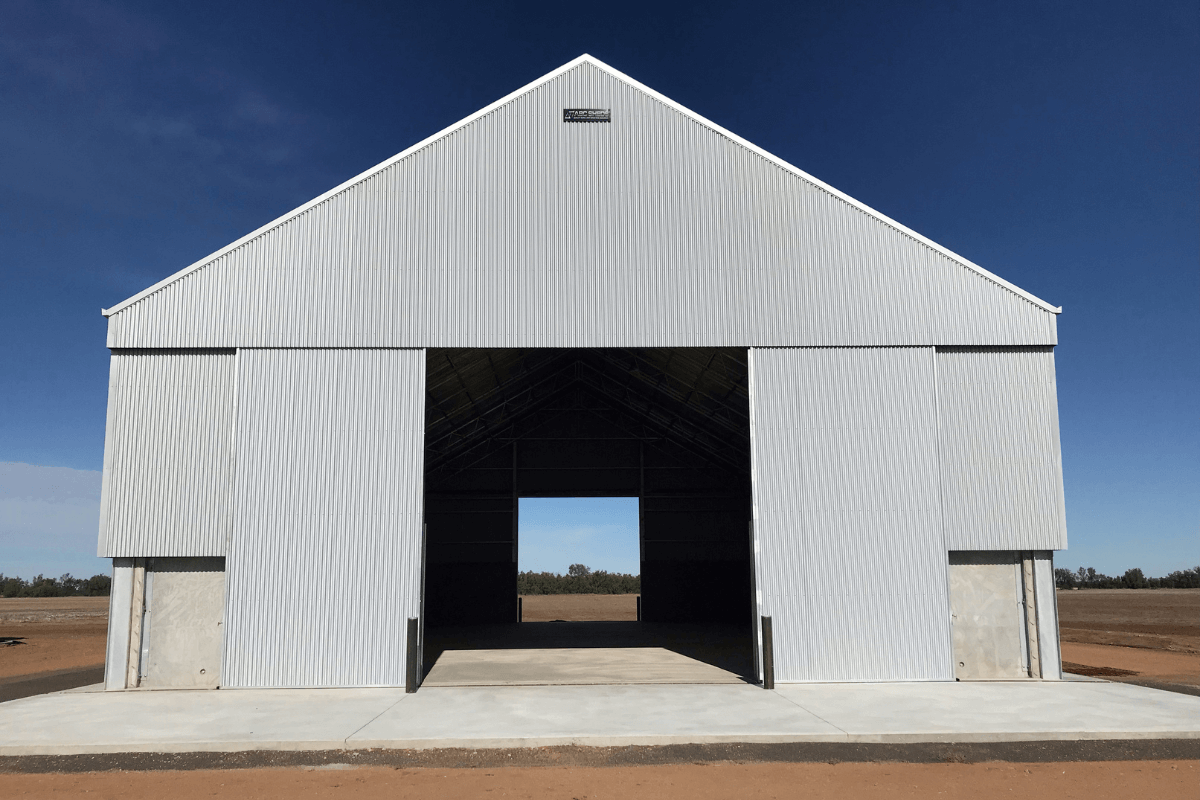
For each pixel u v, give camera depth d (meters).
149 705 11.09
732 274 13.84
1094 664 16.69
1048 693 11.77
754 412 13.46
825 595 12.99
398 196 13.84
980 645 13.20
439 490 26.67
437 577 26.11
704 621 26.20
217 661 12.70
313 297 13.46
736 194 14.09
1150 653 18.91
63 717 10.26
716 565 26.53
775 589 12.99
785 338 13.67
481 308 13.60
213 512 12.83
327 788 7.52
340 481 13.02
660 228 13.94
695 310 13.72
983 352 13.74
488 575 26.25
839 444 13.41
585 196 14.01
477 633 22.66
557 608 39.97
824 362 13.64
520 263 13.75
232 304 13.34
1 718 10.23
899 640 12.91
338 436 13.13
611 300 13.71
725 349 14.41
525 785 7.58
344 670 12.53
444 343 13.47
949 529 13.23
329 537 12.87
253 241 13.55
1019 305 13.79
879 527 13.20
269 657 12.51
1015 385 13.64
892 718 9.98
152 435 12.98
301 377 13.26
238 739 8.95
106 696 11.88
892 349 13.70
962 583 13.37
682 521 26.80
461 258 13.73
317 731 9.33
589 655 16.91
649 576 26.53
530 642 19.91
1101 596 54.41
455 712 10.45
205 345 13.17
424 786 7.56
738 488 26.92
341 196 13.75
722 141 14.26
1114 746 9.00
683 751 8.77
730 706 10.80
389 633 12.66
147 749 8.77
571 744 8.95
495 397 22.27
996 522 13.27
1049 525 13.27
